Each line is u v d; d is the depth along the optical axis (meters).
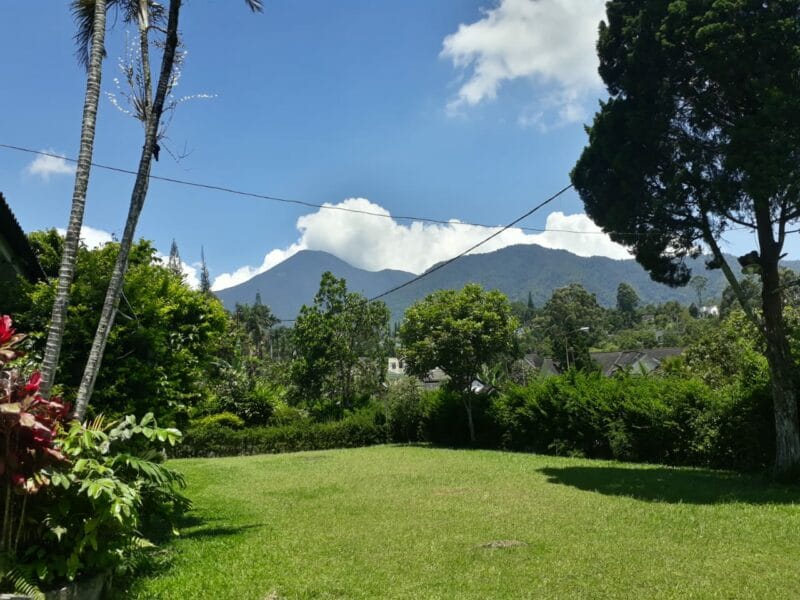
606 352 67.69
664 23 12.09
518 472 16.00
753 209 12.58
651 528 8.62
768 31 10.98
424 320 26.41
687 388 17.39
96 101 6.63
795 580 6.08
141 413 9.39
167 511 6.31
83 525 4.73
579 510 10.14
